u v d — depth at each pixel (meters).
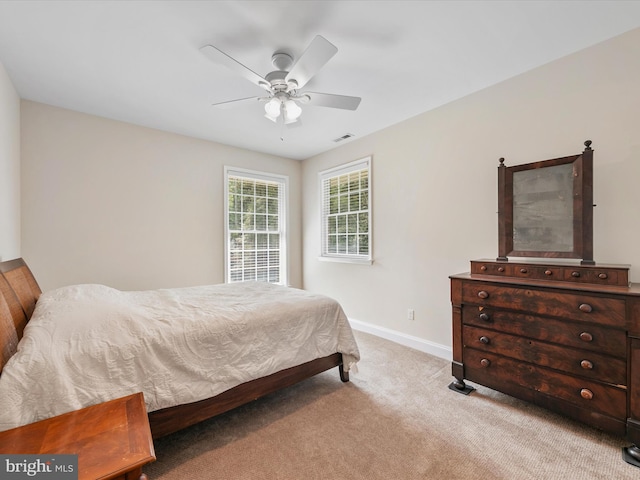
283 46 1.93
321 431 1.76
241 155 4.10
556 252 2.01
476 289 2.10
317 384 2.36
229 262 3.98
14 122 2.38
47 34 1.79
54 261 2.74
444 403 2.05
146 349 1.45
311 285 4.57
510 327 1.93
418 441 1.66
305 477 1.41
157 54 2.01
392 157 3.33
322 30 1.79
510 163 2.40
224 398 1.71
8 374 1.09
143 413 1.15
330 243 4.29
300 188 4.75
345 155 3.94
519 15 1.70
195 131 3.45
